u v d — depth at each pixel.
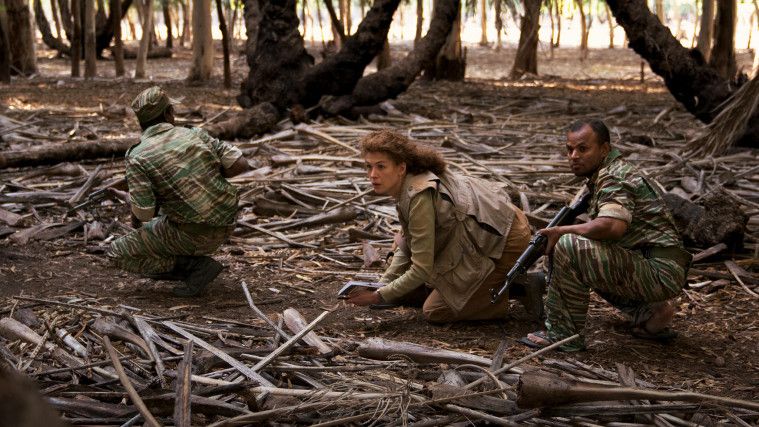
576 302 4.08
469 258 4.29
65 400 3.22
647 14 10.54
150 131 4.84
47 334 4.02
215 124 9.98
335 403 3.22
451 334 4.41
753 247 5.91
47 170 7.86
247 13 11.69
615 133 10.59
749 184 7.67
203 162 4.81
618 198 3.91
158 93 4.85
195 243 4.86
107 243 5.97
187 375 3.22
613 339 4.37
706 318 4.76
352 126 10.72
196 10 16.78
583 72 22.47
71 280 5.21
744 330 4.57
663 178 7.82
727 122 7.86
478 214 4.25
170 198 4.78
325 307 4.87
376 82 11.48
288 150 9.12
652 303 4.26
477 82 18.47
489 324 4.55
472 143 9.82
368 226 6.42
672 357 4.16
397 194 4.16
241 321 4.59
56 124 10.98
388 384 3.53
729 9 14.75
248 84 11.25
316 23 45.41
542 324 4.52
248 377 3.52
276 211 6.78
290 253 5.92
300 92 11.05
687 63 10.53
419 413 3.29
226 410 3.20
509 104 13.73
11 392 0.87
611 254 3.91
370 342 3.89
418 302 4.83
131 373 3.62
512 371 3.67
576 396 3.12
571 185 7.64
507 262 4.36
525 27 19.72
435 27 11.80
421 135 10.20
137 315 4.42
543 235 4.01
